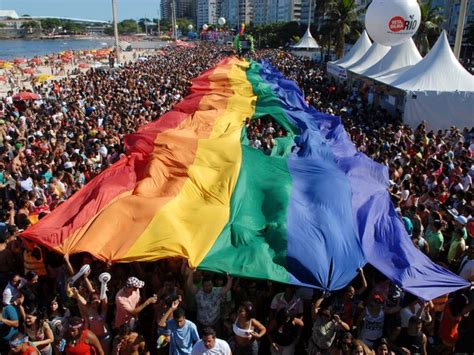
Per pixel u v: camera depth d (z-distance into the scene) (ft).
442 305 22.70
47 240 23.39
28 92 80.12
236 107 57.00
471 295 21.34
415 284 21.61
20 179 36.01
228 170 30.76
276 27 314.76
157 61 172.65
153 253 22.00
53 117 64.13
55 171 37.55
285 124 52.85
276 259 22.35
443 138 50.52
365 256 23.52
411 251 24.49
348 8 148.97
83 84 98.78
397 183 36.88
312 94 83.10
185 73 122.11
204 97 61.41
